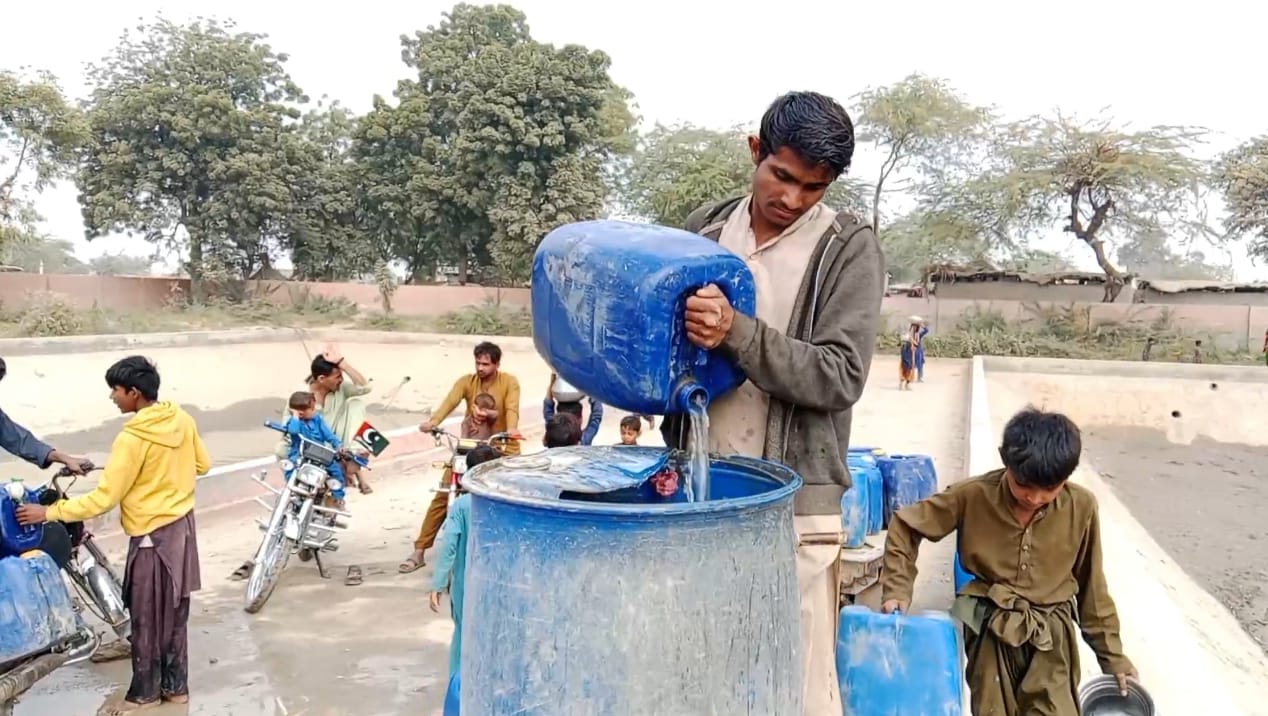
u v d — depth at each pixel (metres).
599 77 31.83
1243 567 9.32
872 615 2.57
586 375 1.87
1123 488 13.93
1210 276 54.72
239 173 31.20
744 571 1.60
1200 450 17.84
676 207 32.97
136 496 4.05
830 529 2.11
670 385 1.81
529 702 1.58
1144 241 32.09
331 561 6.47
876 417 15.09
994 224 32.75
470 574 1.74
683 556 1.54
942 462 10.73
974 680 2.91
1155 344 27.81
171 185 31.08
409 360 23.73
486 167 31.41
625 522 1.53
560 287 1.89
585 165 31.41
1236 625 6.98
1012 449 2.66
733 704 1.59
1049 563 2.80
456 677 2.89
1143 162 29.70
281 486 7.75
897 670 2.51
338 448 6.19
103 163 30.27
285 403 18.06
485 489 1.70
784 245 2.12
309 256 34.06
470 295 32.22
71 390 16.77
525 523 1.61
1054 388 21.28
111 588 4.61
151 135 30.81
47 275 28.36
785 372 1.83
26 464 9.95
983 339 28.67
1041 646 2.76
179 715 4.08
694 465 1.85
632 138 35.16
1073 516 2.80
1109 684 2.83
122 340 21.17
